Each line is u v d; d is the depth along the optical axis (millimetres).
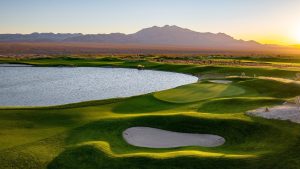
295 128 27250
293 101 36594
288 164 21453
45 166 22734
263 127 28328
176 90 53062
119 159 23141
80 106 41469
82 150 24797
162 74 100812
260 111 32812
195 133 29516
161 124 31406
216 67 98188
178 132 29984
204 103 40000
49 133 29625
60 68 126062
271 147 24500
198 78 88750
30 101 56375
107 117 34469
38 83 80625
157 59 162875
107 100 45594
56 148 25875
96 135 29156
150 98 46781
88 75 99875
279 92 47000
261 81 54000
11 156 24031
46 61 150500
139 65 119875
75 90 69688
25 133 29547
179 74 100062
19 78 91438
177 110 38156
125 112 38781
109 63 136875
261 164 21609
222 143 27188
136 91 68375
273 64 114188
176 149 25562
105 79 89250
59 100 57469
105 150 24734
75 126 31891
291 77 73562
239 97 43938
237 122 29828
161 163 22234
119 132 29906
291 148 23734
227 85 55812
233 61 134625
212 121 30625
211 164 21844
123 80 86938
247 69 87812
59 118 35062
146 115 33594
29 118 34812
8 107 40031
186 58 170500
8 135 28844
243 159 22203
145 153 23984
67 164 22984
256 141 26297
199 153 23328
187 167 21719
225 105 38094
